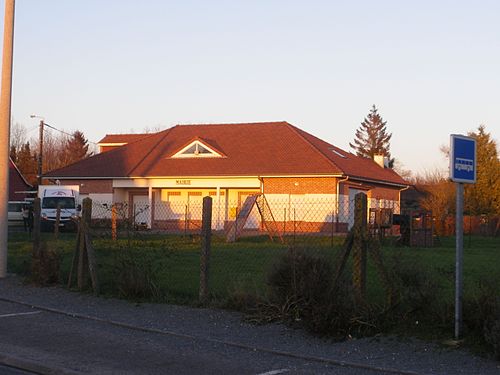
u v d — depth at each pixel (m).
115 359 8.30
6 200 15.37
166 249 13.39
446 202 45.47
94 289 12.66
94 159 43.84
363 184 40.41
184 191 41.81
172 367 7.93
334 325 9.24
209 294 11.72
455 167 8.52
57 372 7.72
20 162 81.00
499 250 26.41
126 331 9.95
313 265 9.79
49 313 11.33
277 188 37.94
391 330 9.20
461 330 8.66
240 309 11.04
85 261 13.17
